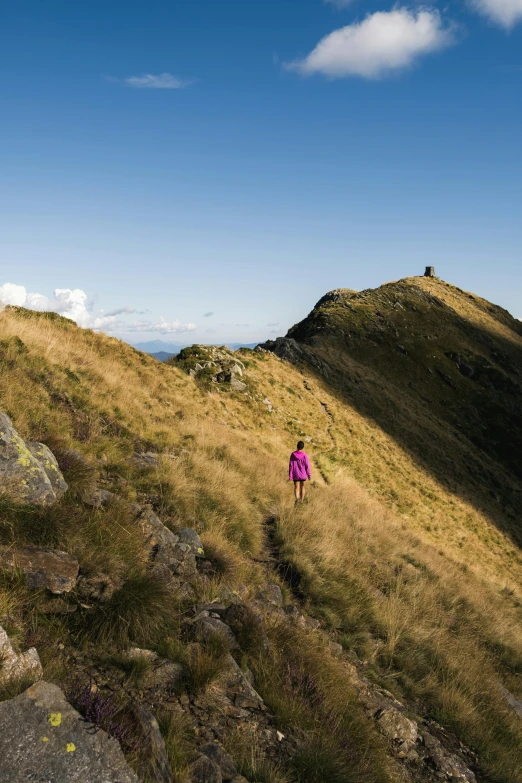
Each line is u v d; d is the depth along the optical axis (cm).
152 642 518
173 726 403
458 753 663
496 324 12112
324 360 6656
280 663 606
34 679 367
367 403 6066
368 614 964
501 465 7225
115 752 317
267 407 3925
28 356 1348
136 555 670
